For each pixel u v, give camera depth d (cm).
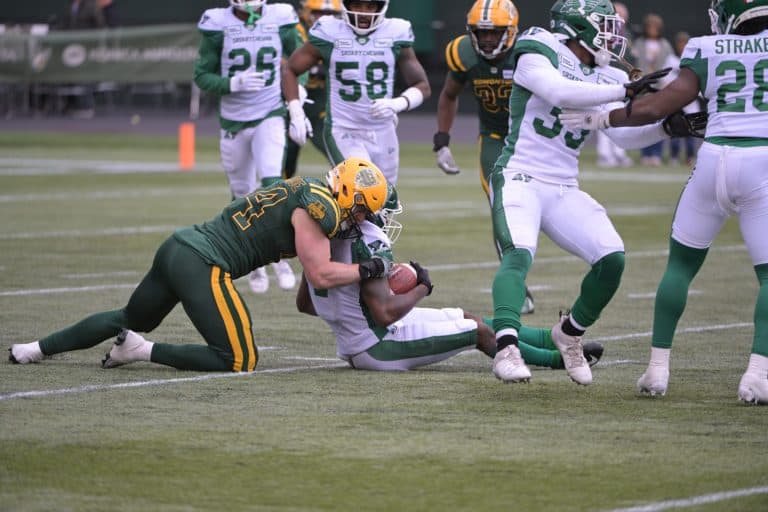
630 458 1770
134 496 1590
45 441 1831
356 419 1983
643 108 2084
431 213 5331
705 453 1797
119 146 8750
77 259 3906
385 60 3278
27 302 3123
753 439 1877
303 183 2302
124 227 4712
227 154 3634
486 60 2995
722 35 2075
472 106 10812
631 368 2436
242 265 2350
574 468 1720
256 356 2367
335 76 3300
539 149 2225
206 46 3578
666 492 1619
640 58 7319
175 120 10638
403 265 2378
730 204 2077
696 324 2950
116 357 2353
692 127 2180
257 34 3556
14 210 5222
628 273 3800
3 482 1642
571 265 3972
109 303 3117
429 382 2278
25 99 10688
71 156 7981
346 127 3312
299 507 1555
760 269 2081
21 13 10494
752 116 2048
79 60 9225
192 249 2322
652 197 5934
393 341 2370
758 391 2067
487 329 2377
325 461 1745
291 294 3400
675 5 9638
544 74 2152
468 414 2023
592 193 6097
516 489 1628
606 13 2180
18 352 2402
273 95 3569
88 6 9644
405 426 1942
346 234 2312
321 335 2792
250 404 2080
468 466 1727
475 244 4391
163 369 2383
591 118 2128
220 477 1670
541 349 2392
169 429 1908
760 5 2039
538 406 2088
